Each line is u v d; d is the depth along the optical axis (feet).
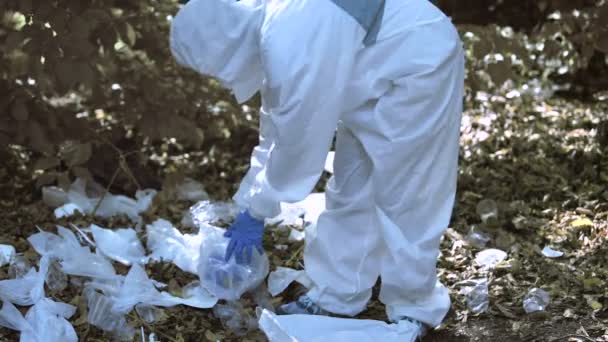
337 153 13.35
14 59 17.85
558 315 14.06
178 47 12.64
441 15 12.62
